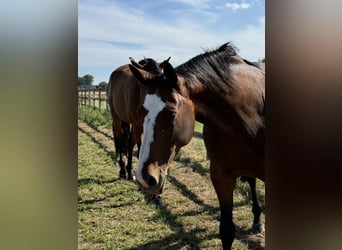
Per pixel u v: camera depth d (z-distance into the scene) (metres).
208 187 4.20
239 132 2.13
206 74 2.08
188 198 3.84
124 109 4.28
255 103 2.19
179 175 4.70
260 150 2.14
